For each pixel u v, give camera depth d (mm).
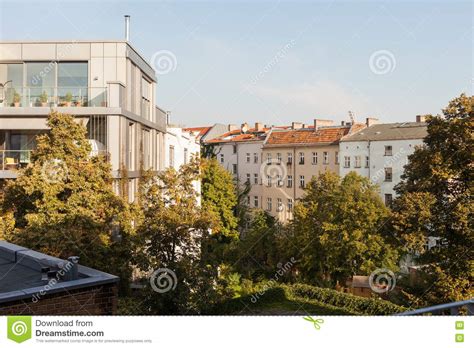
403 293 20438
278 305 18031
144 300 14484
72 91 21109
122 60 21438
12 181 16766
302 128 52938
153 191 15953
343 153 44125
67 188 16469
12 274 8570
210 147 59094
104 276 7953
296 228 30250
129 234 16047
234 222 45781
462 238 19875
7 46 21375
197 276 14578
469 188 19875
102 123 20453
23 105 20797
